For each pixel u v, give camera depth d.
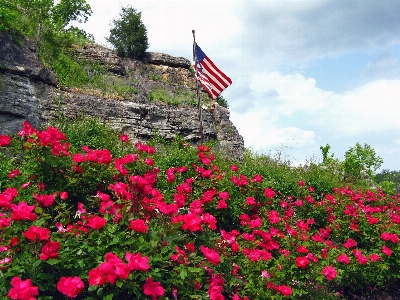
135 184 3.68
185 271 3.05
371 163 22.58
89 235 3.16
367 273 6.01
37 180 4.77
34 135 4.68
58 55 16.19
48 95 12.68
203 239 3.85
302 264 4.46
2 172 6.20
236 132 19.19
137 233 3.16
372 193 9.27
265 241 4.82
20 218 2.93
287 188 8.46
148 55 23.47
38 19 15.84
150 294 2.85
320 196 9.30
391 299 6.33
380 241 6.45
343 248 6.24
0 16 12.17
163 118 15.94
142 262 2.66
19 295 2.38
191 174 6.93
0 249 2.89
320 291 4.95
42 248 2.71
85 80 16.39
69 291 2.56
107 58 18.98
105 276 2.63
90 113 13.45
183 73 23.70
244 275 4.28
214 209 5.76
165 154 8.50
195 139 16.64
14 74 11.91
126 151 8.41
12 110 11.27
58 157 4.69
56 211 4.45
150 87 20.44
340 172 15.96
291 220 6.43
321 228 6.91
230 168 7.72
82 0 24.48
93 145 8.36
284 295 4.09
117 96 15.97
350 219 7.02
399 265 6.26
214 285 3.26
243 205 5.91
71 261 2.96
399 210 8.93
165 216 3.68
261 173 8.81
